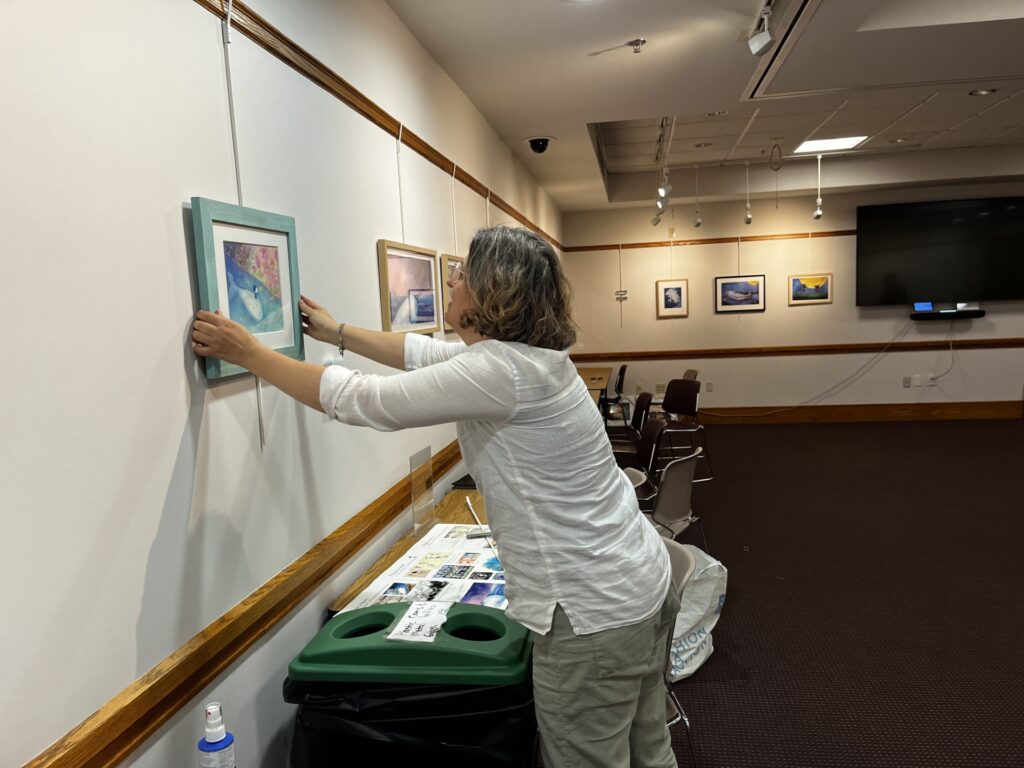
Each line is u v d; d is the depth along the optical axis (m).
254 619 1.46
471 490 3.12
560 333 1.31
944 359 8.03
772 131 5.88
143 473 1.16
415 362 1.75
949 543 4.08
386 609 1.60
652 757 1.47
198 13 1.35
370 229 2.30
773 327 8.35
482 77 3.48
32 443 0.94
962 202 7.70
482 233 1.31
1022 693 2.54
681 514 3.18
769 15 2.82
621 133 5.80
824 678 2.71
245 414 1.51
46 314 0.96
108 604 1.08
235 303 1.42
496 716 1.37
